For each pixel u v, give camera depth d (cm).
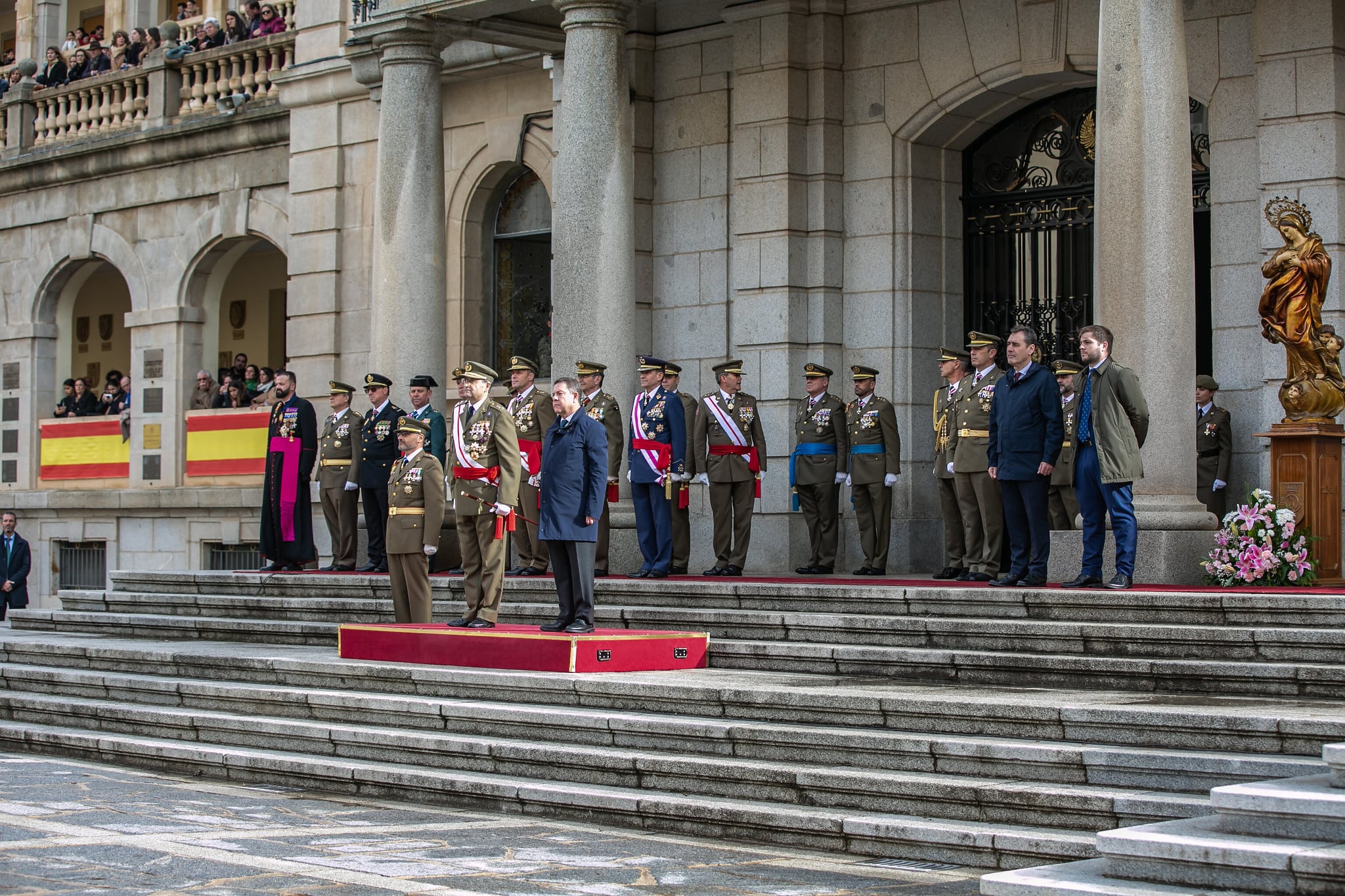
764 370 1959
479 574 1497
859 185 1947
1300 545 1405
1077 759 995
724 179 2027
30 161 2964
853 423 1800
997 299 1939
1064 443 1555
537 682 1284
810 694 1144
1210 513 1527
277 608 1788
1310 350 1464
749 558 1961
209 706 1448
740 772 1077
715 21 2034
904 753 1055
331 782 1244
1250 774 943
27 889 839
